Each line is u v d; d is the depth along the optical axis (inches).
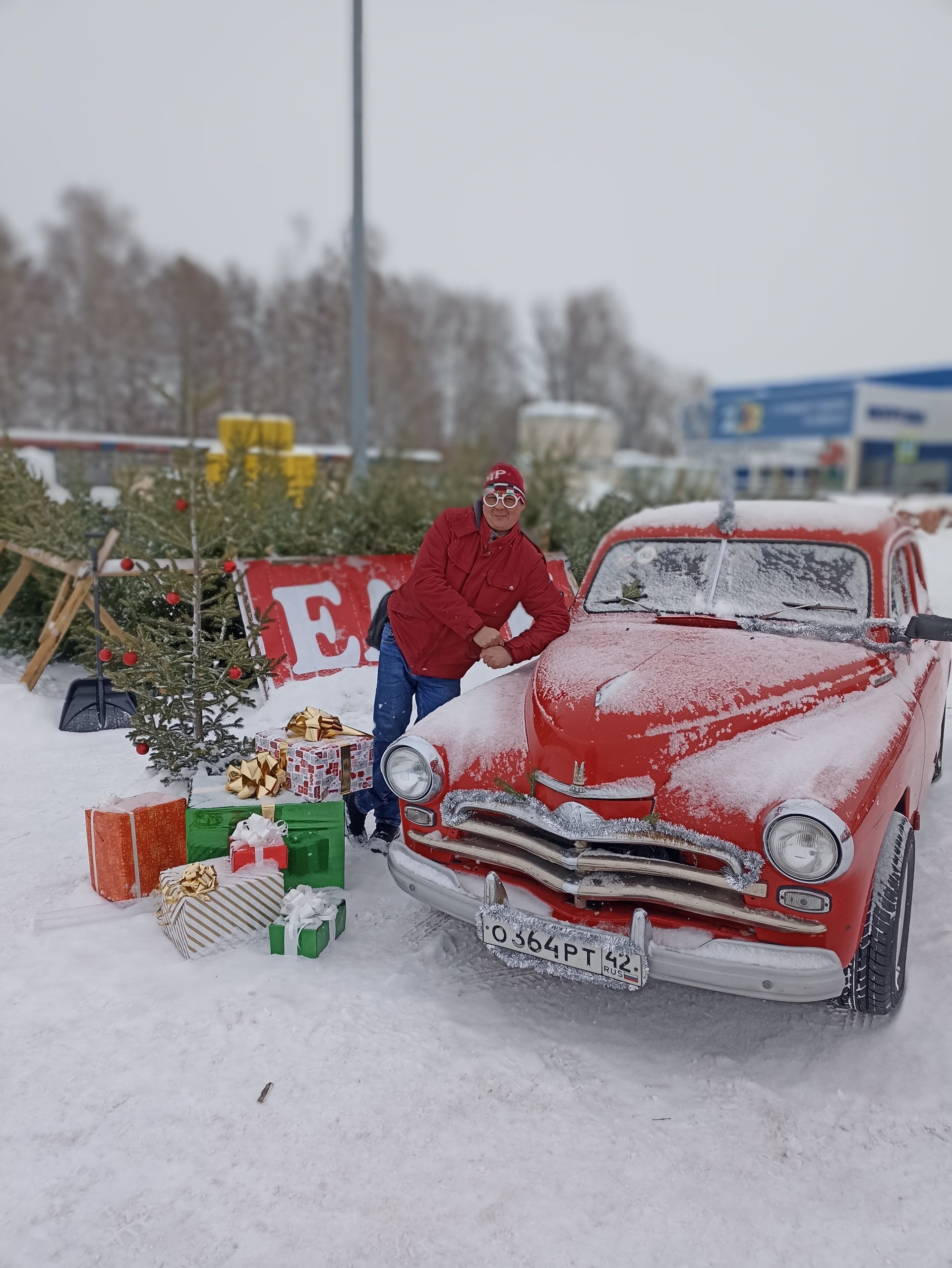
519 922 104.1
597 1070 102.7
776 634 133.6
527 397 2220.7
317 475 362.9
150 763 173.9
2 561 290.0
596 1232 79.7
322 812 137.2
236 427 516.4
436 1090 97.7
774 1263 77.0
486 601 143.9
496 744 114.1
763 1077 102.0
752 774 99.4
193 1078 98.8
